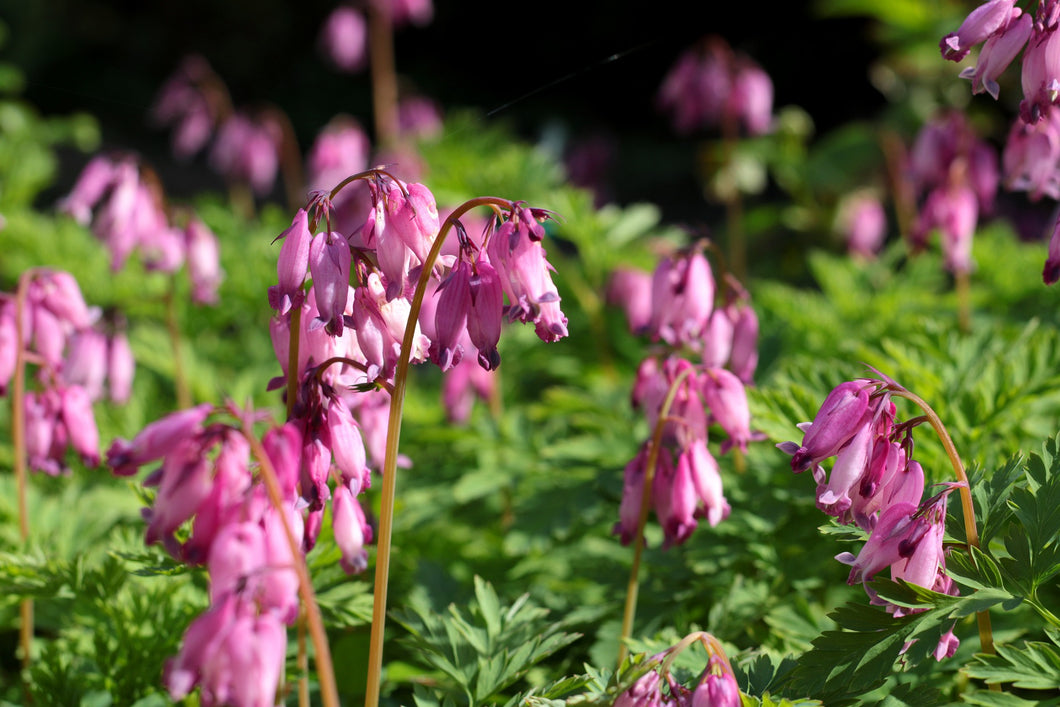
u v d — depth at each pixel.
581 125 4.01
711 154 1.91
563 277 1.36
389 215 0.71
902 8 1.79
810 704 0.71
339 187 0.71
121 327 0.95
